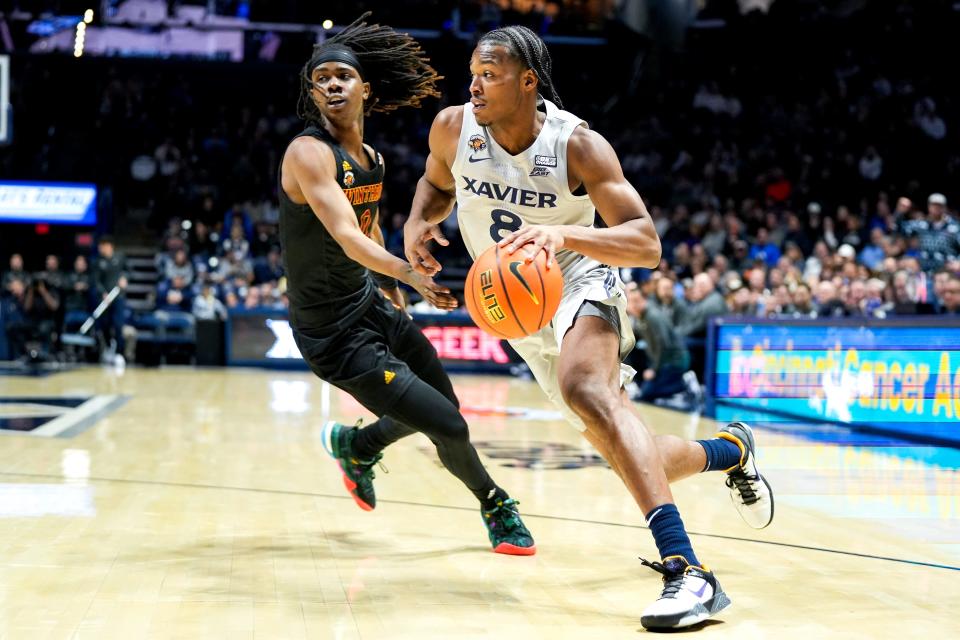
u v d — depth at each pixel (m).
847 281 9.72
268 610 2.78
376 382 3.41
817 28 17.31
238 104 18.14
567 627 2.69
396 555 3.47
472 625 2.69
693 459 3.31
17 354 13.28
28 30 17.56
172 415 7.64
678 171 16.56
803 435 7.14
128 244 16.83
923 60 17.11
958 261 8.83
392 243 15.51
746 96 17.48
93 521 3.85
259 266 14.64
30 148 17.14
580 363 2.95
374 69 3.59
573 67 17.81
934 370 6.54
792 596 3.06
